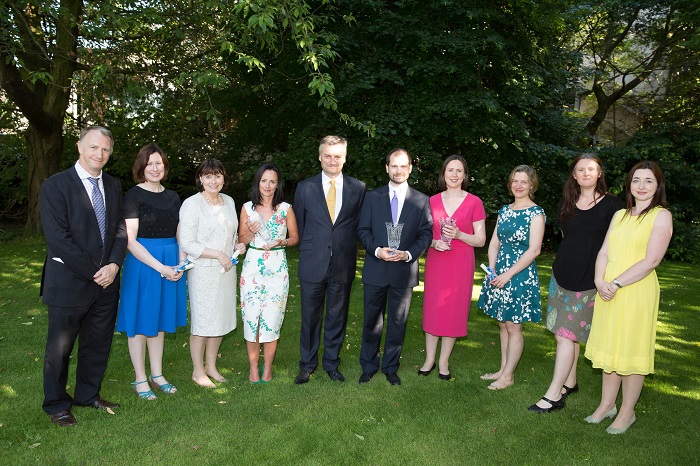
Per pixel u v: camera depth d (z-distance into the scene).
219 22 8.02
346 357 4.48
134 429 3.12
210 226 3.60
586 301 3.41
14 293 6.16
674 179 11.33
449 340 4.02
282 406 3.47
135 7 8.03
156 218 3.45
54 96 9.67
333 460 2.83
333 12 8.91
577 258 3.39
